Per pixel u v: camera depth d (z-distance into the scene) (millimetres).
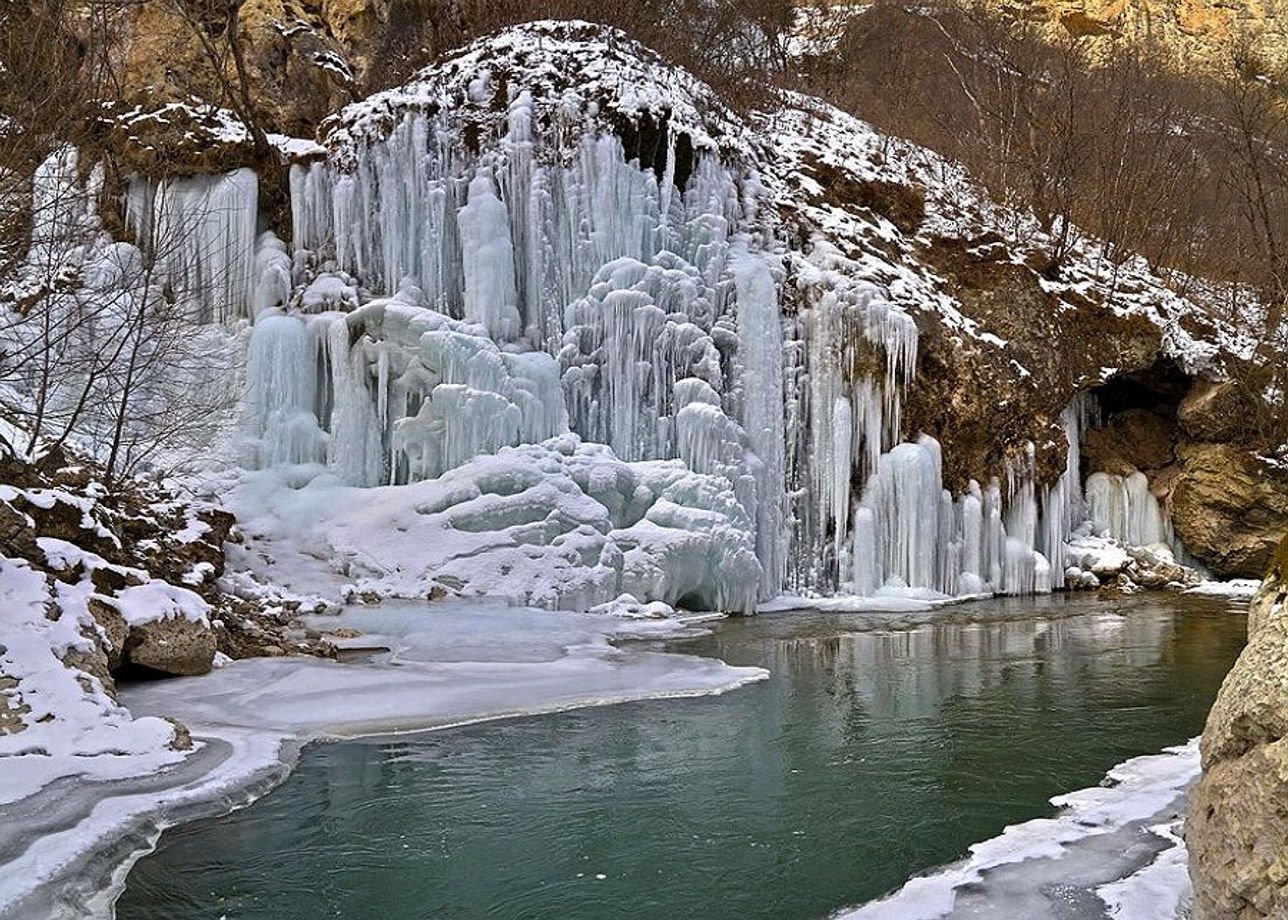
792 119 24375
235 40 18734
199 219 16281
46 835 4898
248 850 5156
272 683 8508
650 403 15938
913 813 5801
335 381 14898
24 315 13023
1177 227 27859
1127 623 13906
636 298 15758
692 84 20297
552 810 5816
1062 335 20109
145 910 4469
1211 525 20188
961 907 4383
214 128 17062
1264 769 3000
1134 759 6859
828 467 16750
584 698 8453
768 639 12109
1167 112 29156
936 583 17203
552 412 15078
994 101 28891
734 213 18422
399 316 14594
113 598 8469
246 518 13484
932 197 23250
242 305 16469
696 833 5492
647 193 17047
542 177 16469
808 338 17141
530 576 12727
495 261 15852
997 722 7945
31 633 6977
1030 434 18781
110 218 16281
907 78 32250
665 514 14234
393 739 7156
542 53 17953
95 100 16391
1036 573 18359
